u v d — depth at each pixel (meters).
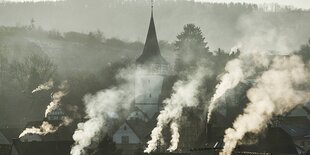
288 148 177.25
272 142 175.62
